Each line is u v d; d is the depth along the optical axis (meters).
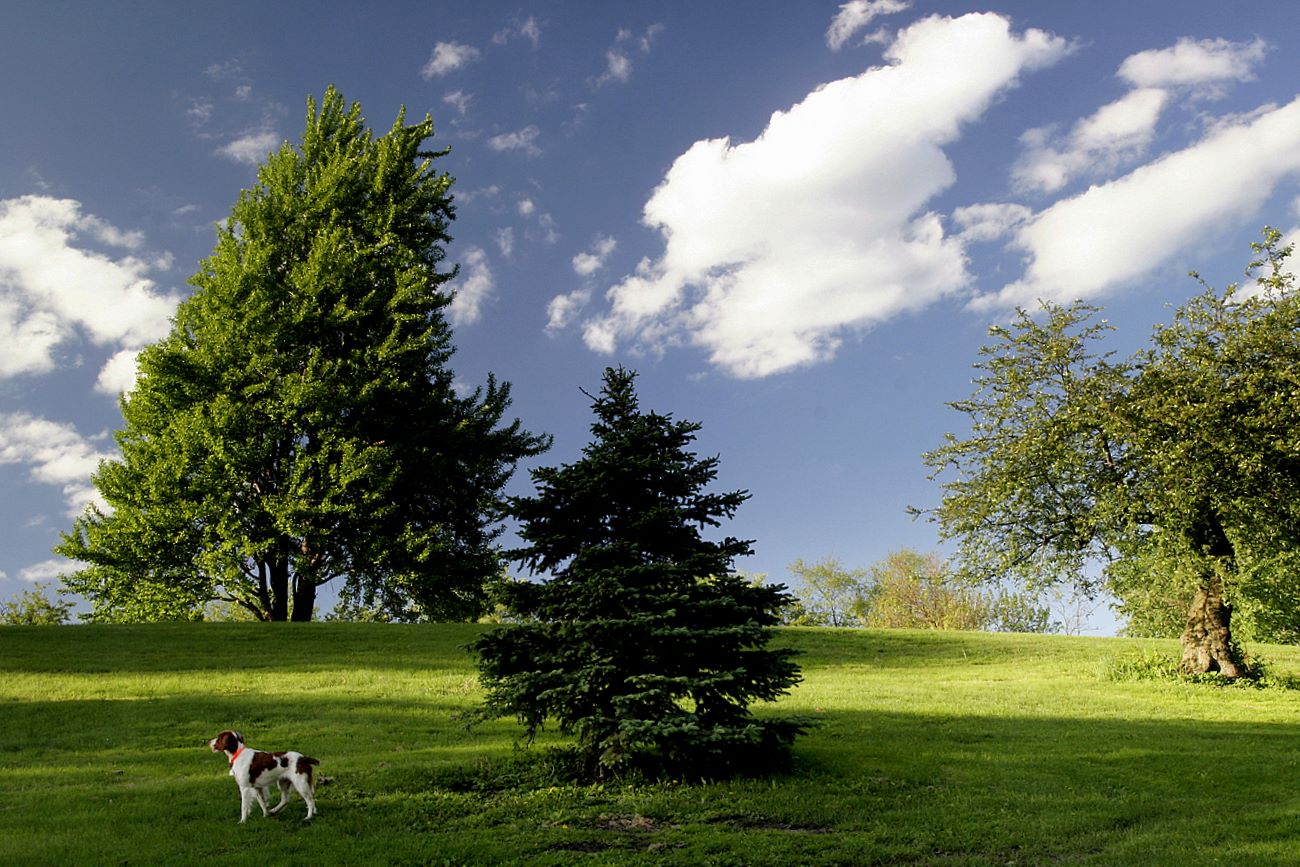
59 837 11.19
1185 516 25.88
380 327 39.78
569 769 14.54
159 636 32.47
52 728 19.28
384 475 36.50
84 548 37.84
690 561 14.24
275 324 37.41
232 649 30.44
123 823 11.93
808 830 11.73
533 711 14.16
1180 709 22.62
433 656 29.95
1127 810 12.59
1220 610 28.11
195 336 39.75
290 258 41.12
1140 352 28.11
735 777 14.24
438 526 37.88
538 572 15.30
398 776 14.59
